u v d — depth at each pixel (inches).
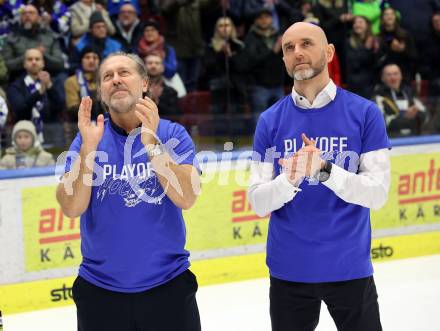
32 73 363.6
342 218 180.2
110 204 167.3
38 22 376.5
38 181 315.3
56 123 360.8
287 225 183.9
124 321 169.5
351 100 182.7
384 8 442.6
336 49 425.1
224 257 347.6
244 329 282.5
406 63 441.7
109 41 394.3
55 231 319.6
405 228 381.7
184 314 170.6
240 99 404.8
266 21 403.5
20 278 315.3
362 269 182.9
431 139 386.9
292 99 185.3
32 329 292.5
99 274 169.5
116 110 166.4
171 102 390.3
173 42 408.2
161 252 168.2
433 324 279.3
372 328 185.5
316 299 187.0
